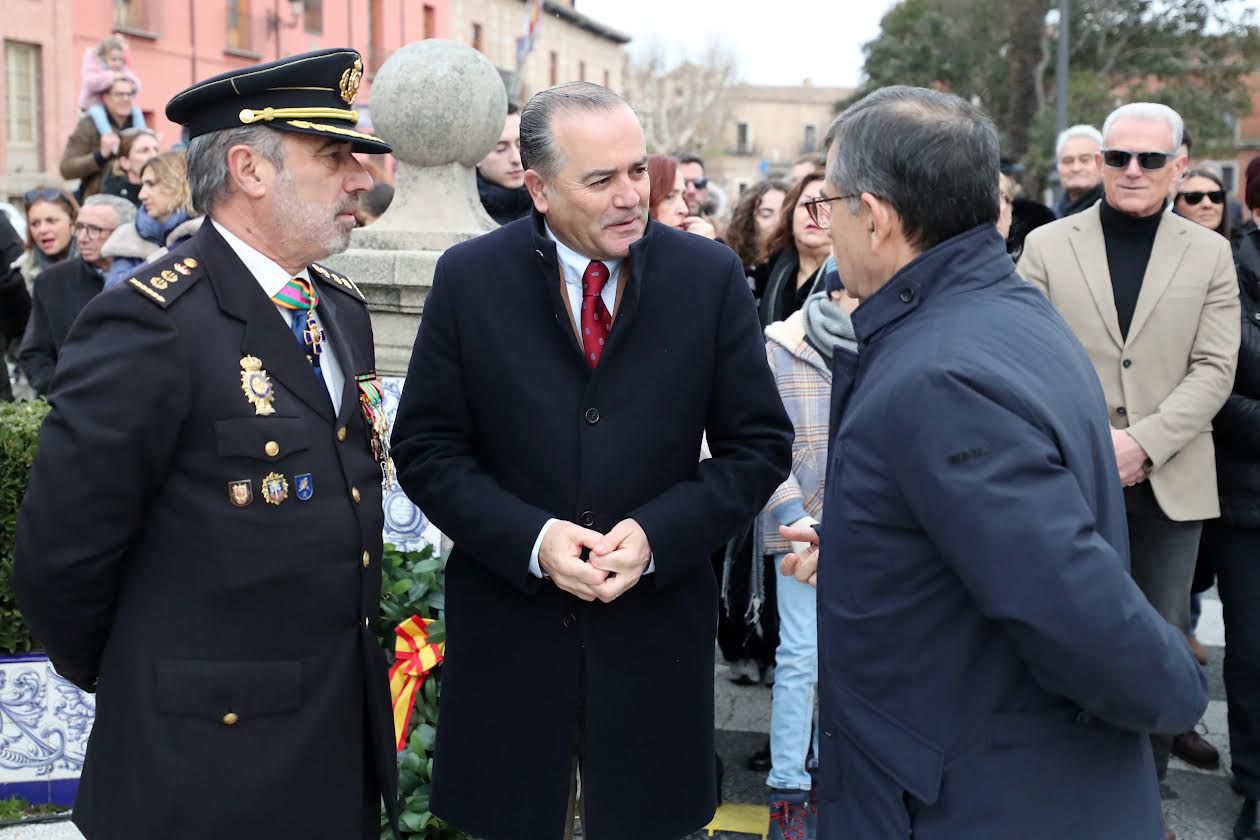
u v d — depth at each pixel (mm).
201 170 2170
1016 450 1653
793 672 3449
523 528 2354
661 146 57812
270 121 2129
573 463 2426
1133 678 1636
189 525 2092
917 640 1796
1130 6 30641
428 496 2463
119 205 5297
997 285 1865
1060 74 20625
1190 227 3676
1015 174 5145
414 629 3232
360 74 2289
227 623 2104
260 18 25188
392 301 3518
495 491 2420
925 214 1858
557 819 2496
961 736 1782
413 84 3607
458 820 2576
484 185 5180
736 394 2527
